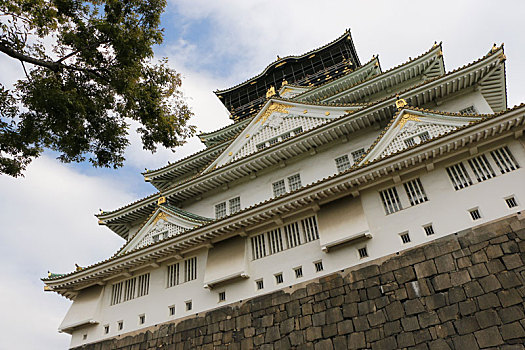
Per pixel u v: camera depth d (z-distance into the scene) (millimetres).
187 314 18859
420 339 12961
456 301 13125
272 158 22812
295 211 18266
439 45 23359
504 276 12836
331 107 23078
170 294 20094
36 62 13688
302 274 17000
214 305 18406
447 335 12648
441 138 15062
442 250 14430
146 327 19578
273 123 25047
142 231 23125
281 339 15523
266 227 19156
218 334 17250
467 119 16547
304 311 15742
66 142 15445
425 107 21016
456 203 15352
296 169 22656
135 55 15359
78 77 15367
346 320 14617
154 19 16000
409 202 16422
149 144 17078
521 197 14258
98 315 21422
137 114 16219
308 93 29641
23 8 14070
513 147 15195
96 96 15805
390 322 13773
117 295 21938
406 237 15719
